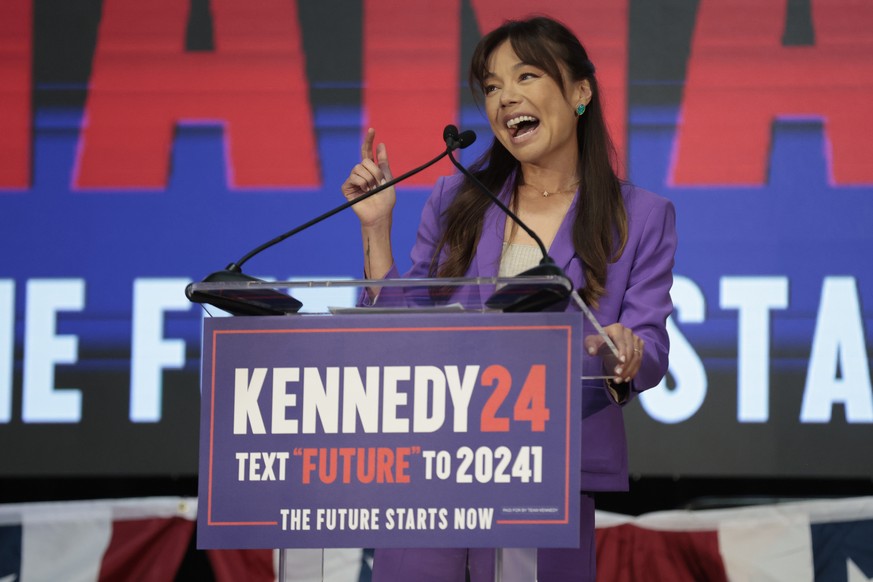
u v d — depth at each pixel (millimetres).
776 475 10281
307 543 4633
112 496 10531
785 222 10562
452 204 6914
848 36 10719
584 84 6855
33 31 11117
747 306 10477
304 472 4672
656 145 10750
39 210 10906
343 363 4703
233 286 4742
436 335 4668
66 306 10781
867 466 10258
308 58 11047
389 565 5977
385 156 6914
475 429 4609
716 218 10609
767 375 10383
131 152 10969
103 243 10859
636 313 6266
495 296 4793
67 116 11023
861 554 9977
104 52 11102
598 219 6508
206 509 4699
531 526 4539
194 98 11031
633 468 10336
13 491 10516
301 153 10953
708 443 10344
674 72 10789
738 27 10789
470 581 5852
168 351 10719
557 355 4605
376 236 6797
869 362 10352
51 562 10227
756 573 9984
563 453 4559
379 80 11016
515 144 6684
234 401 4742
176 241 10859
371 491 4633
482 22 11031
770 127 10680
